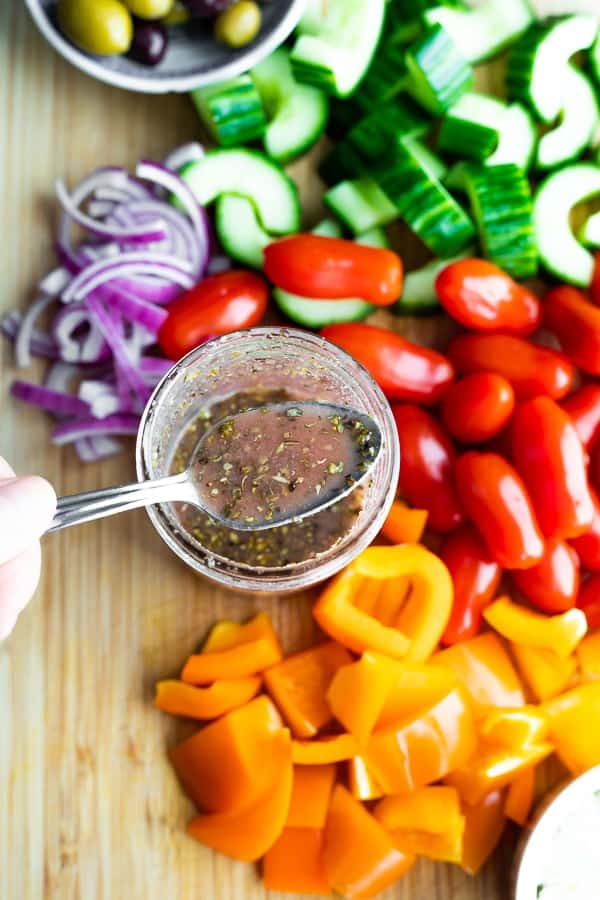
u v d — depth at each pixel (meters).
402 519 0.52
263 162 0.53
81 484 0.53
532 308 0.53
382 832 0.51
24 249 0.53
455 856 0.51
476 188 0.53
